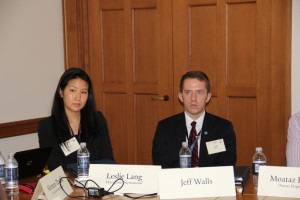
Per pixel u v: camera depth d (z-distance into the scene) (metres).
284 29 3.81
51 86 4.64
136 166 2.46
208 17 4.15
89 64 4.77
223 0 4.06
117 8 4.58
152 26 4.43
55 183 2.38
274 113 3.92
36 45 4.48
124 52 4.60
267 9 3.88
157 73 4.45
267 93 3.94
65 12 4.70
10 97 4.26
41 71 4.54
